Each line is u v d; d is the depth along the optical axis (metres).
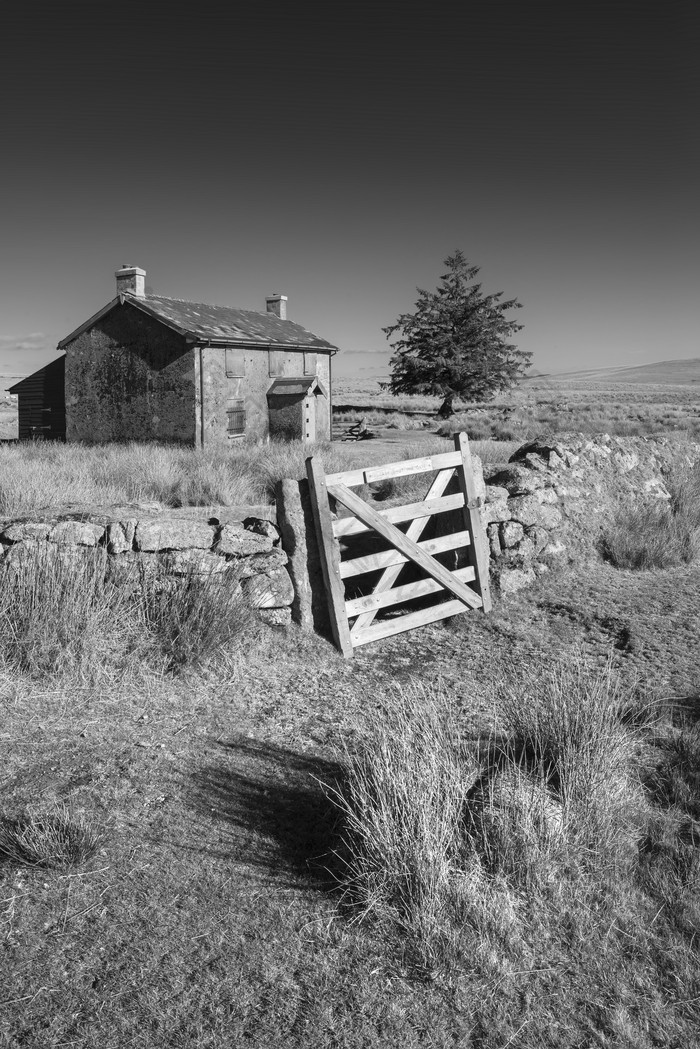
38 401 28.09
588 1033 2.76
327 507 6.50
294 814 3.98
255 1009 2.79
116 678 5.50
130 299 23.64
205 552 6.40
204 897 3.34
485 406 58.09
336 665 6.23
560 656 6.32
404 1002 2.85
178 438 23.78
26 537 6.02
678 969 3.03
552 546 8.51
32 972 2.90
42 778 4.18
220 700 5.39
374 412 45.75
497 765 4.08
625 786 4.00
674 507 10.50
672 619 7.13
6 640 5.50
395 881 3.31
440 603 7.38
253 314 29.92
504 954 3.06
